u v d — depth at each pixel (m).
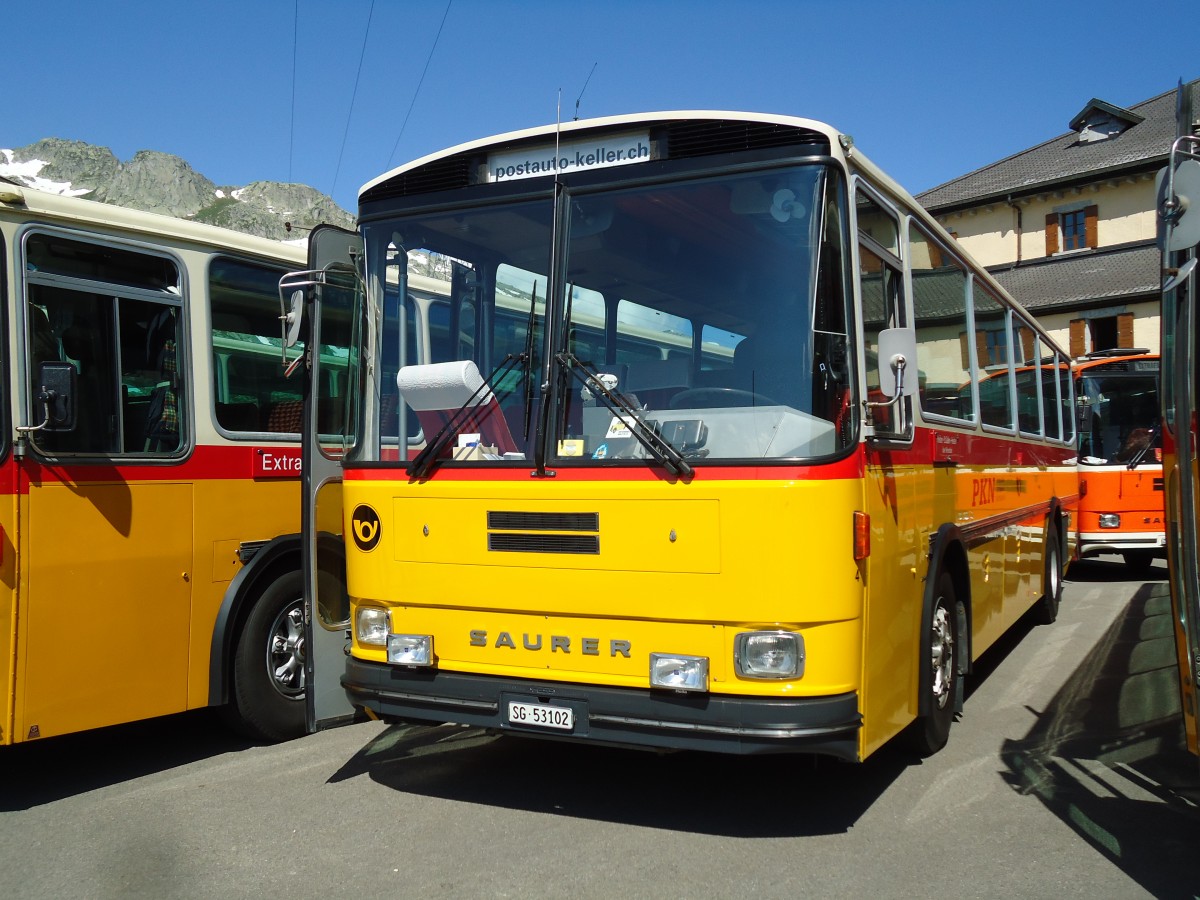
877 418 4.94
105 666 5.78
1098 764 6.02
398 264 5.52
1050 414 11.73
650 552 4.55
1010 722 7.00
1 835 5.05
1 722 5.32
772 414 4.56
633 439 4.67
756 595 4.37
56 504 5.58
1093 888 4.25
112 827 5.13
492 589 4.90
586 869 4.46
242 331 6.80
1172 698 7.67
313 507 5.91
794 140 4.76
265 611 6.70
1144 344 37.66
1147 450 14.57
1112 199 39.66
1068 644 9.93
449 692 4.96
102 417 5.87
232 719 6.59
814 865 4.49
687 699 4.45
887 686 4.94
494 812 5.22
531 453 4.88
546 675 4.77
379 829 5.01
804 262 4.65
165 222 6.35
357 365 5.48
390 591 5.18
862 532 4.52
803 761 6.05
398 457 5.27
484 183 5.34
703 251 4.83
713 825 5.00
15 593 5.38
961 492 6.72
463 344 5.18
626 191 5.02
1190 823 5.04
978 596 7.22
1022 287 41.34
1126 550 15.27
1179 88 4.25
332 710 6.03
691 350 4.77
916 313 6.05
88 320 5.87
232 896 4.26
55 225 5.73
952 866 4.48
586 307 5.04
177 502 6.21
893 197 5.71
